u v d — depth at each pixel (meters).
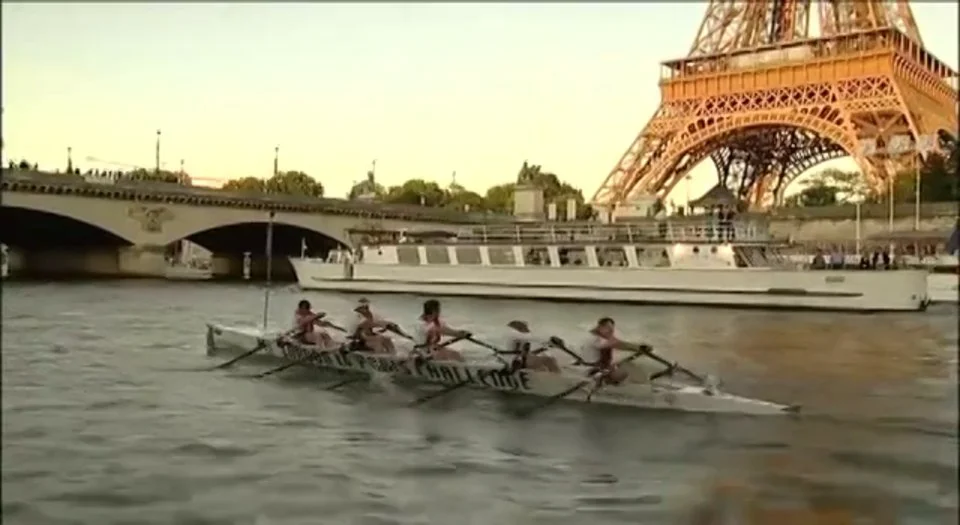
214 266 123.94
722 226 56.47
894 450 19.08
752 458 18.58
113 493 16.39
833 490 16.70
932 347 35.59
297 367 28.81
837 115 84.06
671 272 56.59
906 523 14.87
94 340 37.34
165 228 89.19
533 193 89.94
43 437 20.23
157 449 19.34
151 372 28.92
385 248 68.62
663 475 17.78
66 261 101.94
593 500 16.28
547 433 20.91
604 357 23.53
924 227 79.75
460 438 20.48
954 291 57.53
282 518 15.23
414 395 25.03
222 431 20.98
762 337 39.56
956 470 17.73
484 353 29.25
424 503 16.06
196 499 16.14
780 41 92.50
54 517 15.19
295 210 96.25
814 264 56.28
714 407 22.36
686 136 92.38
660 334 40.84
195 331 41.16
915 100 86.06
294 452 19.20
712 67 93.88
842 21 92.75
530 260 61.81
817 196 124.75
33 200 79.94
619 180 94.56
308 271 73.69
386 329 27.66
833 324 44.88
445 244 65.50
